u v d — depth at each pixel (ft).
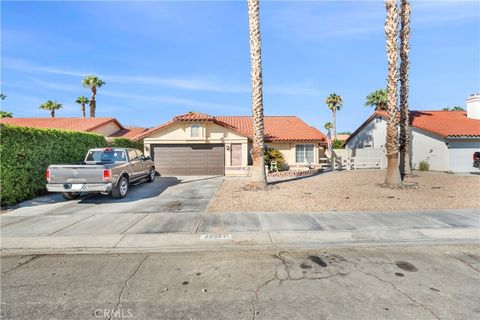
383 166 74.13
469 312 10.38
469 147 62.03
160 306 10.93
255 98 39.09
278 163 65.57
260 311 10.51
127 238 19.10
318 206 28.27
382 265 14.82
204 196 34.68
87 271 14.33
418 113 78.69
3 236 19.60
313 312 10.42
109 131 94.48
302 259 15.78
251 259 15.83
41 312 10.58
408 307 10.71
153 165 49.75
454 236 19.15
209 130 61.72
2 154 29.12
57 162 38.32
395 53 39.47
